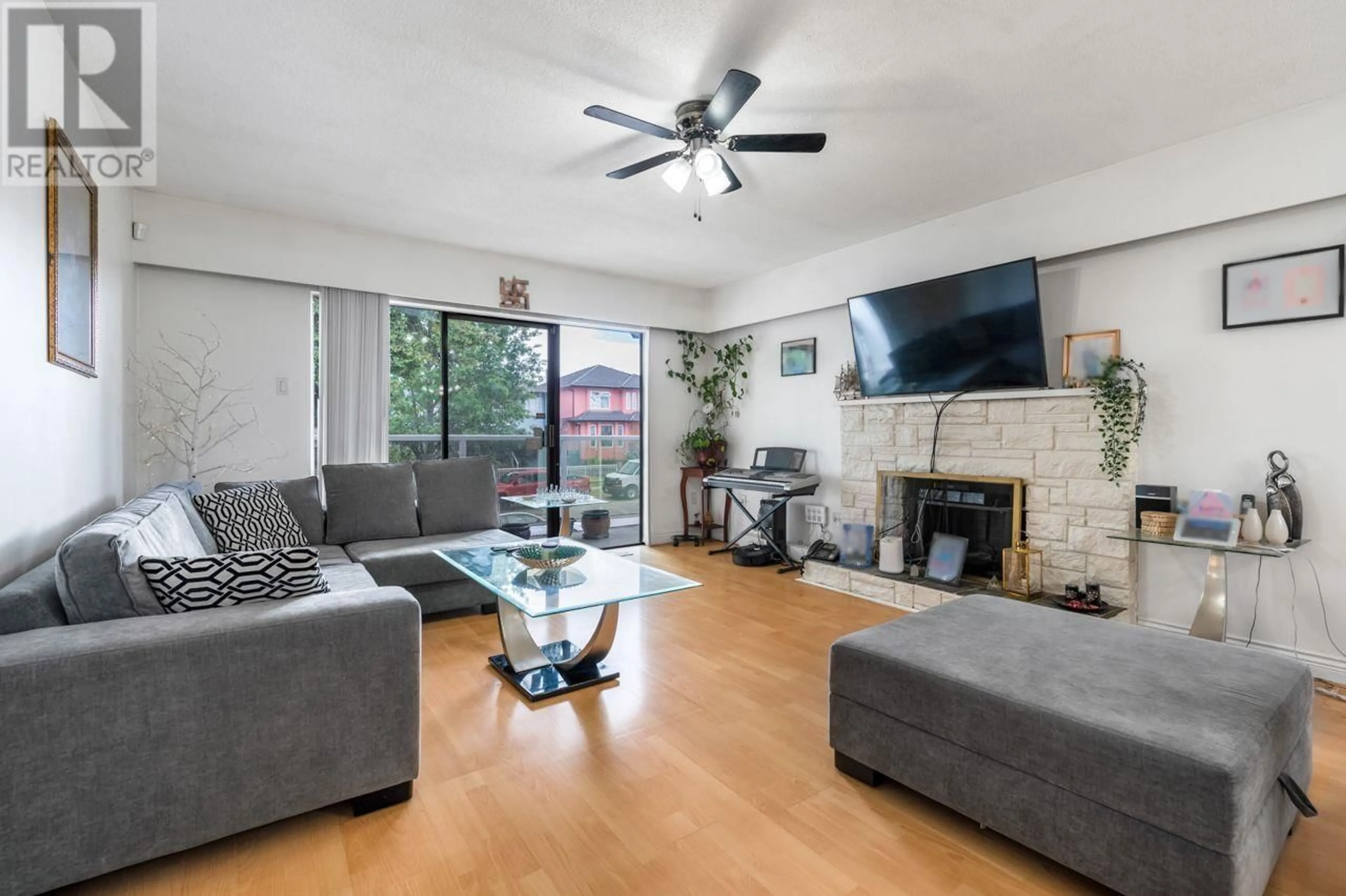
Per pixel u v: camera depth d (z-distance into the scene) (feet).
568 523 15.80
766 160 10.11
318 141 9.44
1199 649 5.96
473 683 8.74
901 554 13.01
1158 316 10.18
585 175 10.77
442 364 15.69
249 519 9.98
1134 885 4.39
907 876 4.94
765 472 16.74
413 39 6.97
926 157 9.99
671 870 5.01
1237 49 7.16
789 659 9.64
